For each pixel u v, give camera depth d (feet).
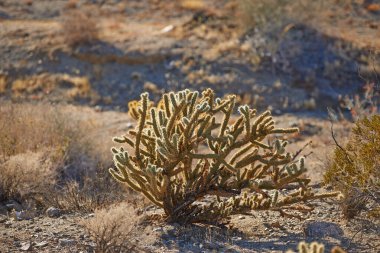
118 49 82.38
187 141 23.75
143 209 28.04
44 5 104.99
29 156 34.81
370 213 24.41
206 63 79.92
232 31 88.17
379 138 24.99
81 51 81.61
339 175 26.17
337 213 26.78
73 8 104.37
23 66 80.74
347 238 23.79
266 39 82.48
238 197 27.32
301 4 86.28
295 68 77.61
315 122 65.21
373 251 22.41
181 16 98.22
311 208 24.86
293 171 23.65
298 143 54.90
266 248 22.93
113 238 21.97
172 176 25.11
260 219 26.71
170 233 24.13
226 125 24.70
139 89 76.18
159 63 80.79
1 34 88.07
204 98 26.11
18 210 29.45
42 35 87.45
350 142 26.94
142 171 24.17
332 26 88.84
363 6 97.66
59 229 25.03
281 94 73.51
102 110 71.36
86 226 24.41
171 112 25.14
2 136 39.01
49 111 47.03
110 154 40.14
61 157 37.42
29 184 32.17
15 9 102.37
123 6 104.06
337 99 72.23
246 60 79.66
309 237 24.11
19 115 44.55
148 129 25.50
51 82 77.25
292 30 83.66
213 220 25.30
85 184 32.27
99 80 78.02
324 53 80.12
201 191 24.95
